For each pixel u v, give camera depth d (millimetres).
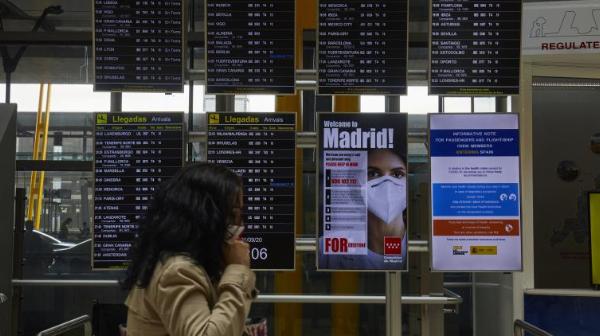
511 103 4969
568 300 4797
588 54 4715
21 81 5102
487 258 3576
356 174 3531
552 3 4742
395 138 3539
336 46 3564
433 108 4922
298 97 4973
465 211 3580
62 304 5176
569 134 5312
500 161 3590
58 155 5113
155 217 1797
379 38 3566
